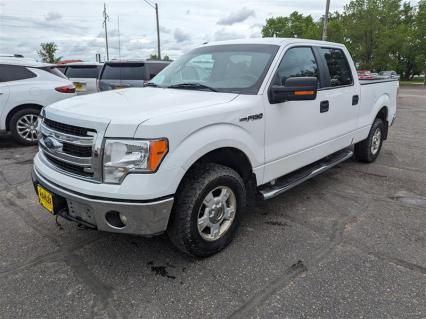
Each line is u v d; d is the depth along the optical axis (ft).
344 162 20.54
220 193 10.24
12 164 19.71
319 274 9.57
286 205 14.21
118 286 9.07
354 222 12.73
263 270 9.76
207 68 13.00
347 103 15.89
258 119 10.96
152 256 10.42
